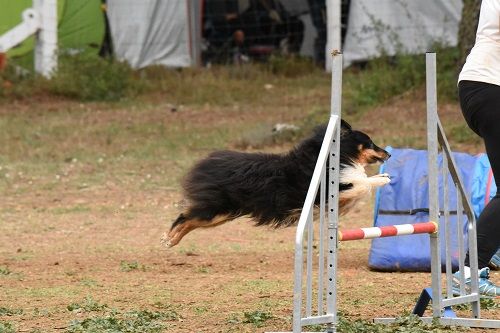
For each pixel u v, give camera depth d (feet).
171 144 68.59
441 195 34.68
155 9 92.12
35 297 31.19
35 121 75.10
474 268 26.25
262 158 29.91
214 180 30.07
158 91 85.87
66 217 49.98
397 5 89.35
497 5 26.11
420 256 35.40
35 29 82.12
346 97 79.61
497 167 26.43
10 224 48.11
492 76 26.05
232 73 91.61
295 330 21.70
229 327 25.58
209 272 36.37
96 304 28.89
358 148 31.01
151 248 42.01
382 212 36.52
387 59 84.74
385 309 28.30
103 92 82.99
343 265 37.55
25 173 60.64
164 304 29.50
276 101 82.64
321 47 95.81
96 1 89.66
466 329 25.00
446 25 88.17
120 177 59.88
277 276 35.29
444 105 72.02
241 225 47.42
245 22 95.81
